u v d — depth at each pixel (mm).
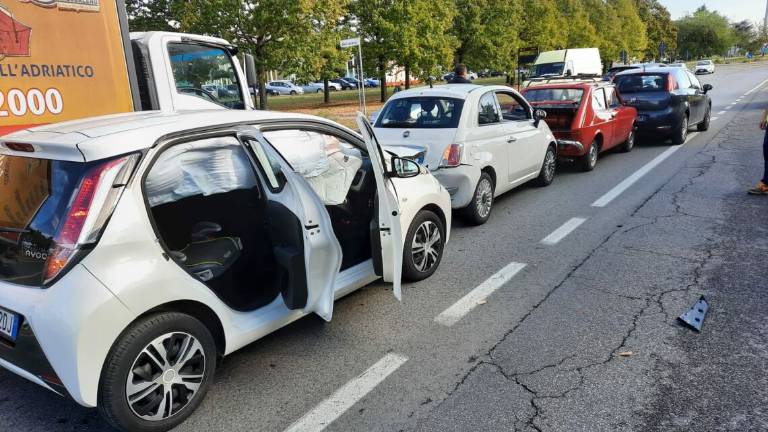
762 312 4062
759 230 5930
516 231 6410
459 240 6191
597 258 5363
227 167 3553
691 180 8438
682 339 3740
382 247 3840
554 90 9820
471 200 6445
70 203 2676
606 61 55281
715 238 5750
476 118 6543
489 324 4090
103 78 5707
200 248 3543
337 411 3107
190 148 3402
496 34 32812
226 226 3641
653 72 11758
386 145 6555
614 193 7980
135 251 2756
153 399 2877
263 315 3457
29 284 2715
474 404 3121
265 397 3266
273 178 3602
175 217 3449
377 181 3701
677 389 3180
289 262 3389
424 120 6574
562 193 8211
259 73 19438
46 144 2812
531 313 4238
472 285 4840
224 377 3494
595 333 3881
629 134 11203
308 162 4141
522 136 7516
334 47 21938
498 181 6992
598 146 9961
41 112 5266
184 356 2967
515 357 3607
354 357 3695
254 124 3557
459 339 3881
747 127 13961
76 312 2535
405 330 4051
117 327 2654
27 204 2828
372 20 26234
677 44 107125
